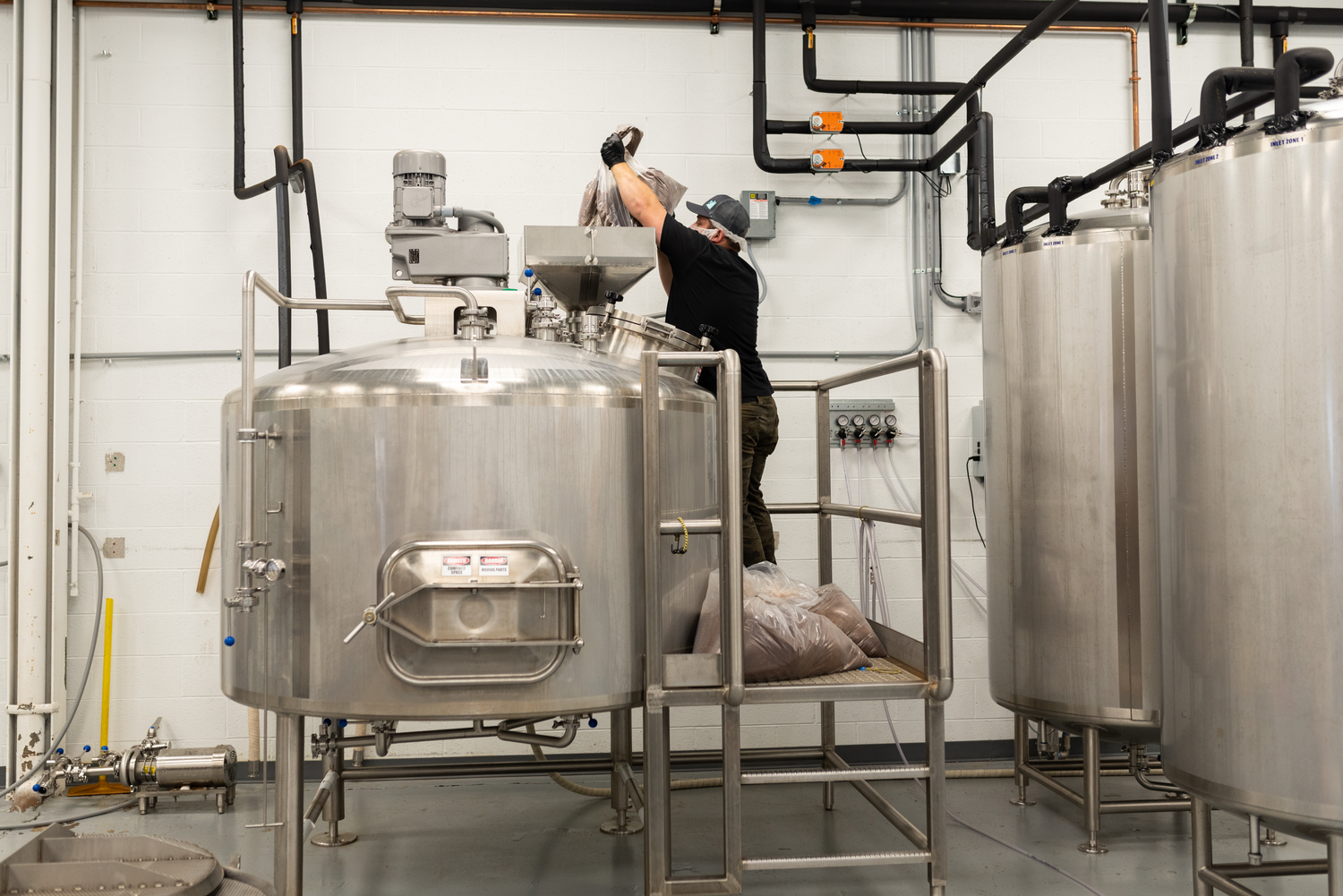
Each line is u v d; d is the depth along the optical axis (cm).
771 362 349
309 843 262
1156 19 192
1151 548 235
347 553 179
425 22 338
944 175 352
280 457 184
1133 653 237
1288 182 161
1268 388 163
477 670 178
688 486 205
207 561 327
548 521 181
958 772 324
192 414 329
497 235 225
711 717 338
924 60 352
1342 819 158
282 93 333
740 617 186
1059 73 357
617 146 280
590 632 184
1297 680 161
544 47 342
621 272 225
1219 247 169
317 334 332
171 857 185
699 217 301
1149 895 226
